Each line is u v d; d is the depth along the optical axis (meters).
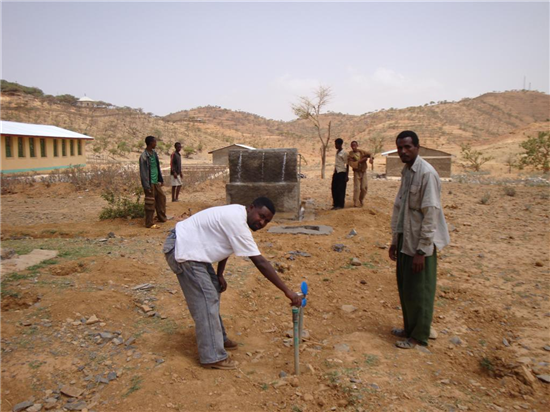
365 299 5.56
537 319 4.91
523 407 3.26
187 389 3.30
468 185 19.08
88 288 5.04
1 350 3.63
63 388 3.22
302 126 149.38
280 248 7.52
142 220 10.12
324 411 3.13
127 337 4.09
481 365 3.92
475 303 5.39
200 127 112.12
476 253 7.57
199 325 3.67
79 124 80.44
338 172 11.50
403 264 4.29
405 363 3.89
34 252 6.52
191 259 3.58
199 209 11.66
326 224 9.72
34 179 18.88
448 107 127.19
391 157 26.45
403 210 4.23
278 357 4.05
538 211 11.80
